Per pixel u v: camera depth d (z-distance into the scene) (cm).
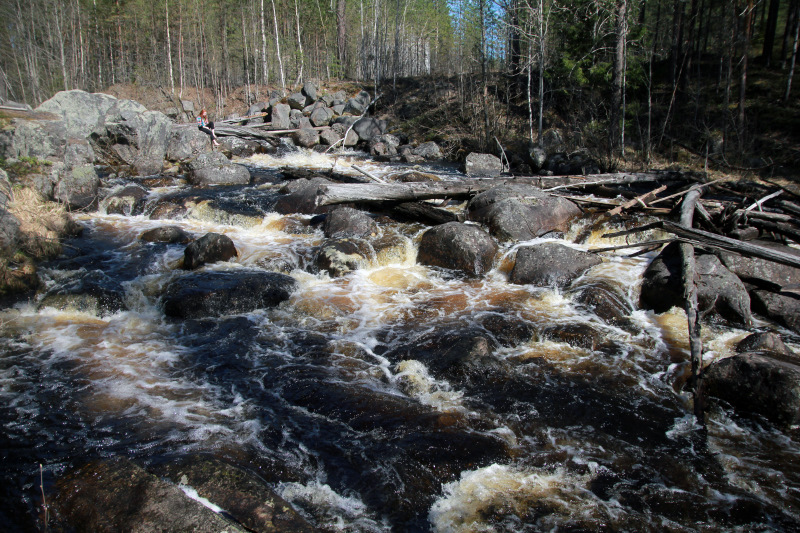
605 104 2281
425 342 682
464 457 466
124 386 585
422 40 4038
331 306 800
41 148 1211
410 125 2723
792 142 1873
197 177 1523
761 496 431
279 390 579
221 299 782
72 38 3725
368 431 502
